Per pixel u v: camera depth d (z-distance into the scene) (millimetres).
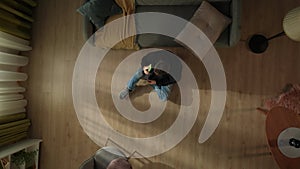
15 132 3145
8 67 3115
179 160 3340
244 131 3285
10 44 2967
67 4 3398
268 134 2854
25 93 3426
